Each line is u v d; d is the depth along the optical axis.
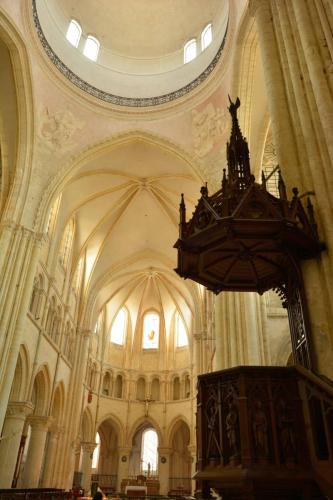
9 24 15.95
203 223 7.55
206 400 5.98
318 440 5.04
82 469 30.20
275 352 15.11
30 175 18.39
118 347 36.03
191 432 30.72
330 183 6.95
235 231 6.89
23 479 19.47
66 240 25.38
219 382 5.86
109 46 23.27
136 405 34.28
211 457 5.54
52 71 19.11
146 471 34.69
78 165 20.45
